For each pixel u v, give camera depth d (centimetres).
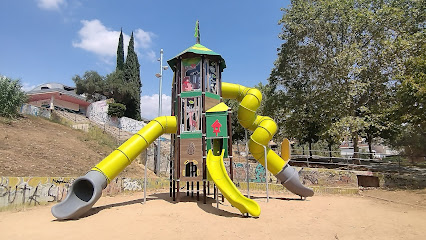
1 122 1822
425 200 1349
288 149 1471
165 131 1268
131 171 1986
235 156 3188
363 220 958
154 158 2375
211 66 1347
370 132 2742
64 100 3734
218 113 1212
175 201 1238
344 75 2138
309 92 2505
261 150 1366
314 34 2300
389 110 1978
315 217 1005
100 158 1906
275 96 2680
